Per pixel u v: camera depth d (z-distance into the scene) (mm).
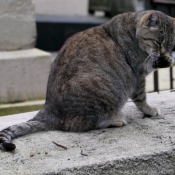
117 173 4039
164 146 4262
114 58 4758
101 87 4605
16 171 3871
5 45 8133
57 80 4695
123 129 4699
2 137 4289
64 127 4656
